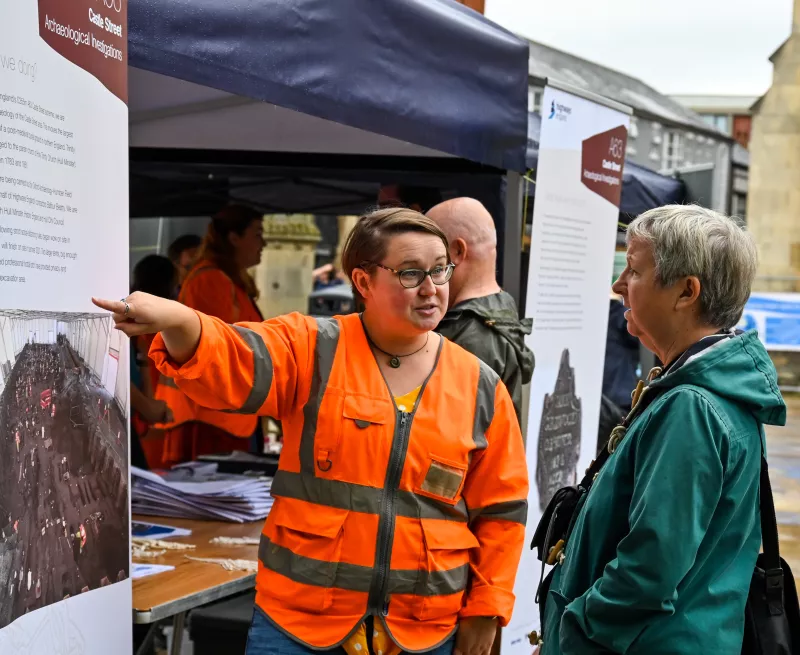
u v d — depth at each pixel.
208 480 3.32
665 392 1.68
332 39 2.47
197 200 5.14
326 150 4.29
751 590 1.70
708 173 7.81
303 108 2.39
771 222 22.17
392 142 4.07
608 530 1.70
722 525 1.61
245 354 1.82
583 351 3.90
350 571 1.91
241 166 4.58
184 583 2.23
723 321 1.74
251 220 4.57
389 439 1.93
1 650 1.40
